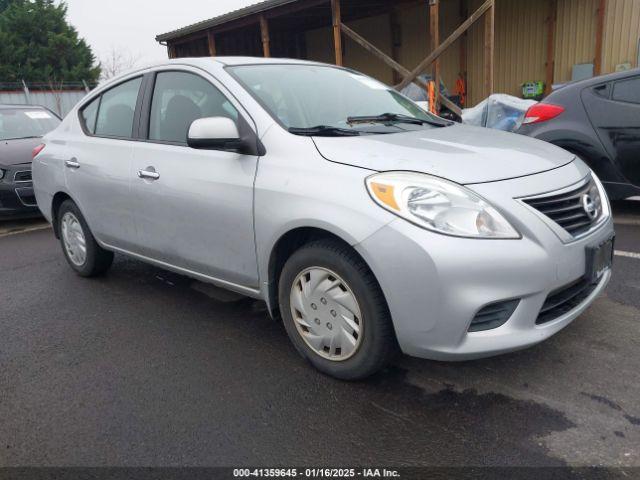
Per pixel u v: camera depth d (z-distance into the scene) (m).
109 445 2.35
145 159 3.51
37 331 3.58
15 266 5.16
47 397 2.76
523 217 2.32
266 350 3.14
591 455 2.11
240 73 3.25
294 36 15.45
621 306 3.35
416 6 11.95
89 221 4.17
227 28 12.40
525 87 11.22
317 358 2.78
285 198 2.65
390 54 13.32
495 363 2.82
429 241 2.23
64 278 4.65
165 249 3.50
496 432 2.29
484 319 2.30
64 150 4.32
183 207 3.23
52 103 22.47
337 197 2.46
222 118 2.85
